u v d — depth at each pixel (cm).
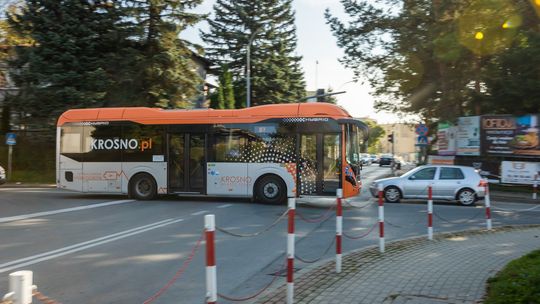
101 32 2948
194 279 677
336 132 1598
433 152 3288
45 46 2781
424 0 2559
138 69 2997
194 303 570
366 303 532
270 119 1655
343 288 598
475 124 2567
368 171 4769
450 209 1590
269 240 980
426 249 856
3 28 2216
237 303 565
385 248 870
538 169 2294
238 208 1524
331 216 1371
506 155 2461
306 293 580
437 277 644
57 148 1842
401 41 2652
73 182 1822
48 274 704
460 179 1741
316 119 1616
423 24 2656
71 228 1123
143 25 3017
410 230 1134
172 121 1745
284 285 627
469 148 2597
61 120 1847
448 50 2292
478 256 789
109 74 2967
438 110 2759
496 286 535
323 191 1596
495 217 1407
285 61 5069
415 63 2681
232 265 760
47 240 972
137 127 1778
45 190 2272
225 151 1691
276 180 1636
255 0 5016
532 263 602
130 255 833
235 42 5000
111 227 1138
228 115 1697
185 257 818
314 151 1611
